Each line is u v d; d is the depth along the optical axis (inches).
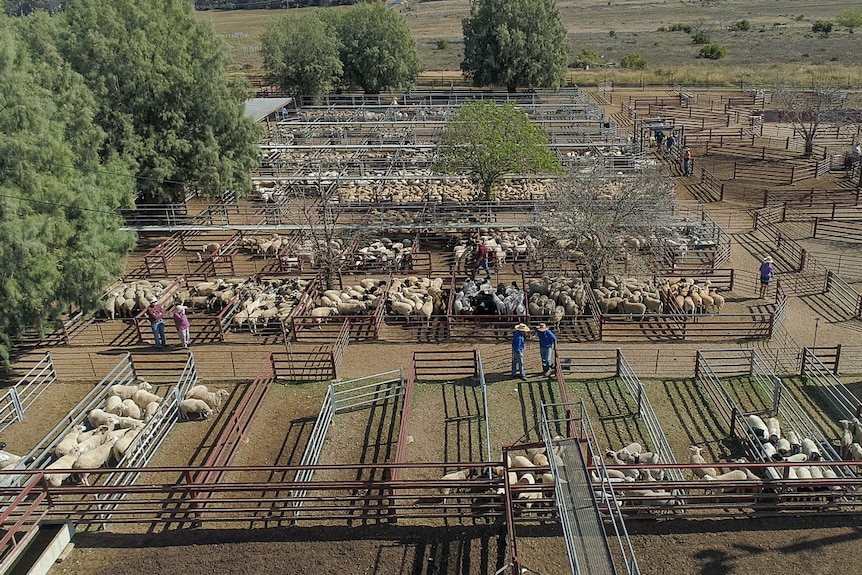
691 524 557.6
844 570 510.9
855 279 1096.2
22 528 559.8
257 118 1861.5
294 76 2586.1
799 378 805.9
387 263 1168.2
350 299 1000.9
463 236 1282.0
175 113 1389.0
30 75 951.6
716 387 776.9
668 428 716.0
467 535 551.8
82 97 1079.6
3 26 942.4
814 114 1939.0
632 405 760.3
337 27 2758.4
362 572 518.9
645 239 1176.2
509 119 1306.6
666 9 6309.1
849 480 527.2
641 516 560.4
